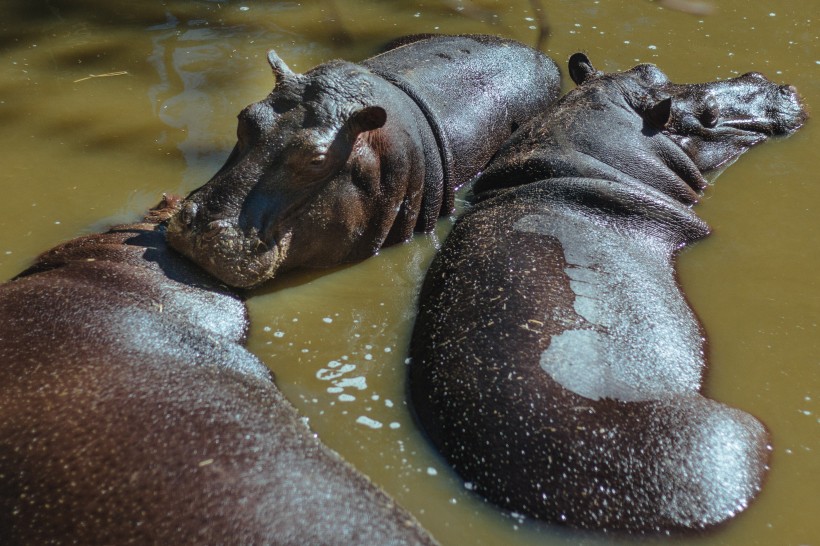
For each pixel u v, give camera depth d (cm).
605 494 525
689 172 854
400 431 588
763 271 750
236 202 670
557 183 779
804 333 683
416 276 750
